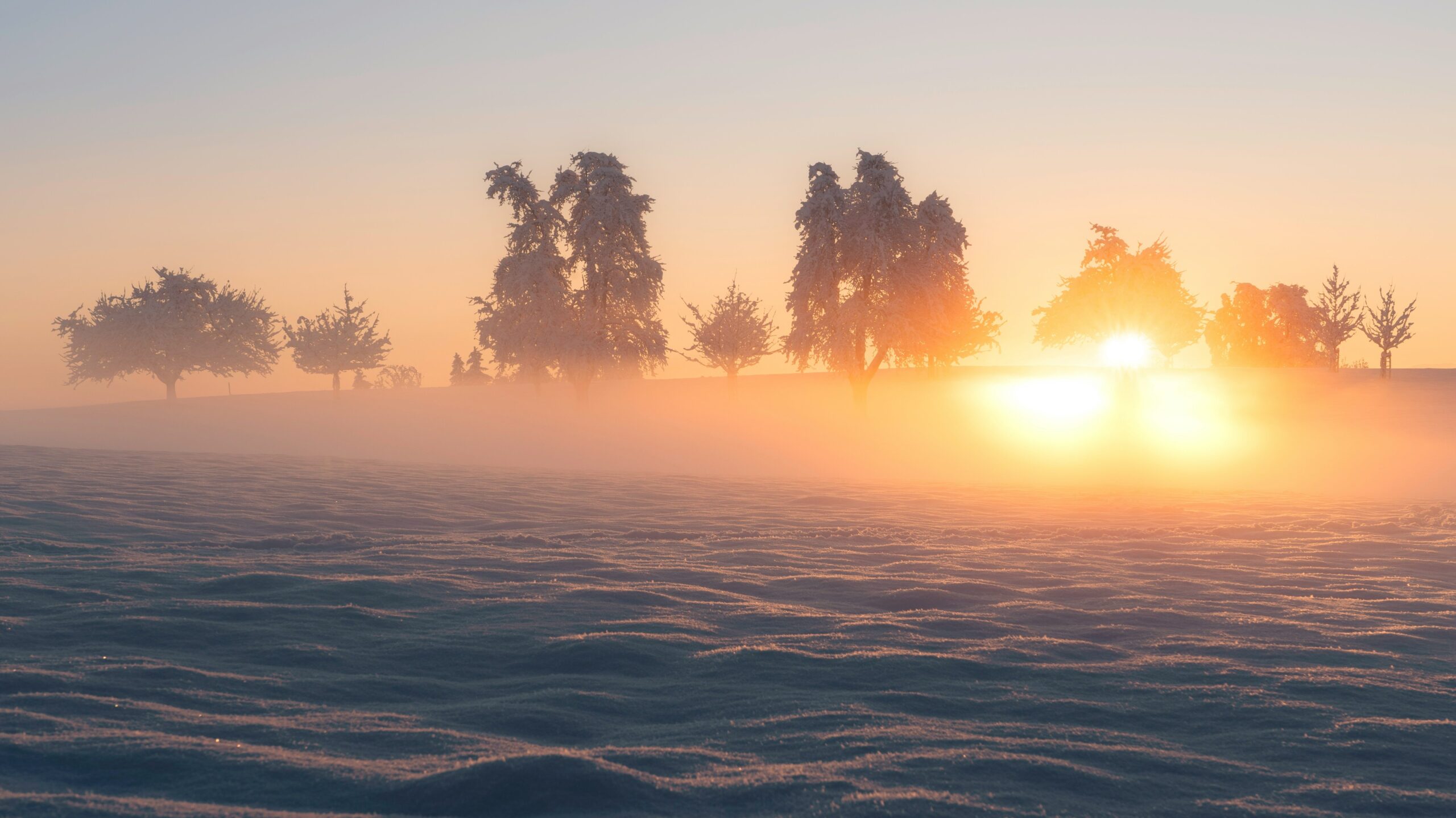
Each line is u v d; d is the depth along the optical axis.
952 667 9.32
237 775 5.97
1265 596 13.58
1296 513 25.70
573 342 60.88
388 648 9.65
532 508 25.41
